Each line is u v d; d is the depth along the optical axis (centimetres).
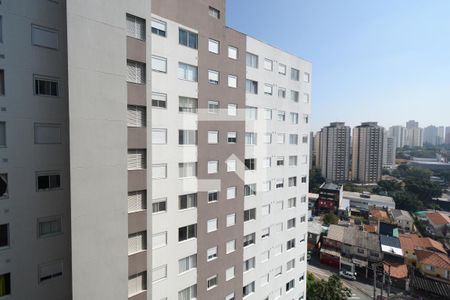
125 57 1304
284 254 2647
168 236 1688
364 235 6169
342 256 5856
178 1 1639
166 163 1652
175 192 1709
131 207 1428
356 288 4962
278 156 2489
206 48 1803
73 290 1186
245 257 2233
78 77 1163
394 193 10612
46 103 1219
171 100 1641
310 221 7806
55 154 1255
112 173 1286
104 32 1230
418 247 5728
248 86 2153
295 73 2606
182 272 1781
